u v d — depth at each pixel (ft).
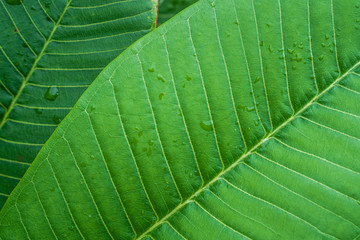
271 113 1.21
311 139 1.20
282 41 1.21
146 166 1.21
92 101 1.19
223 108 1.21
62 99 1.33
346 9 1.20
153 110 1.20
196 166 1.21
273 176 1.21
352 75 1.20
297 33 1.20
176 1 1.46
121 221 1.22
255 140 1.21
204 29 1.20
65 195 1.21
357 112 1.20
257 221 1.20
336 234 1.19
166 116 1.21
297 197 1.20
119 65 1.19
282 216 1.20
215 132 1.21
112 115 1.20
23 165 1.32
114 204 1.22
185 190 1.22
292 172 1.20
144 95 1.20
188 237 1.21
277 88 1.21
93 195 1.21
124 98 1.20
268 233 1.20
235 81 1.21
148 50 1.19
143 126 1.20
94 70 1.33
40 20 1.33
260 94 1.21
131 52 1.19
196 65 1.20
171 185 1.22
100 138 1.20
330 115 1.20
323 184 1.20
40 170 1.20
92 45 1.33
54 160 1.20
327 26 1.20
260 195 1.21
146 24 1.34
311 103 1.21
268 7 1.20
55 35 1.33
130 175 1.21
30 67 1.33
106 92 1.19
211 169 1.22
